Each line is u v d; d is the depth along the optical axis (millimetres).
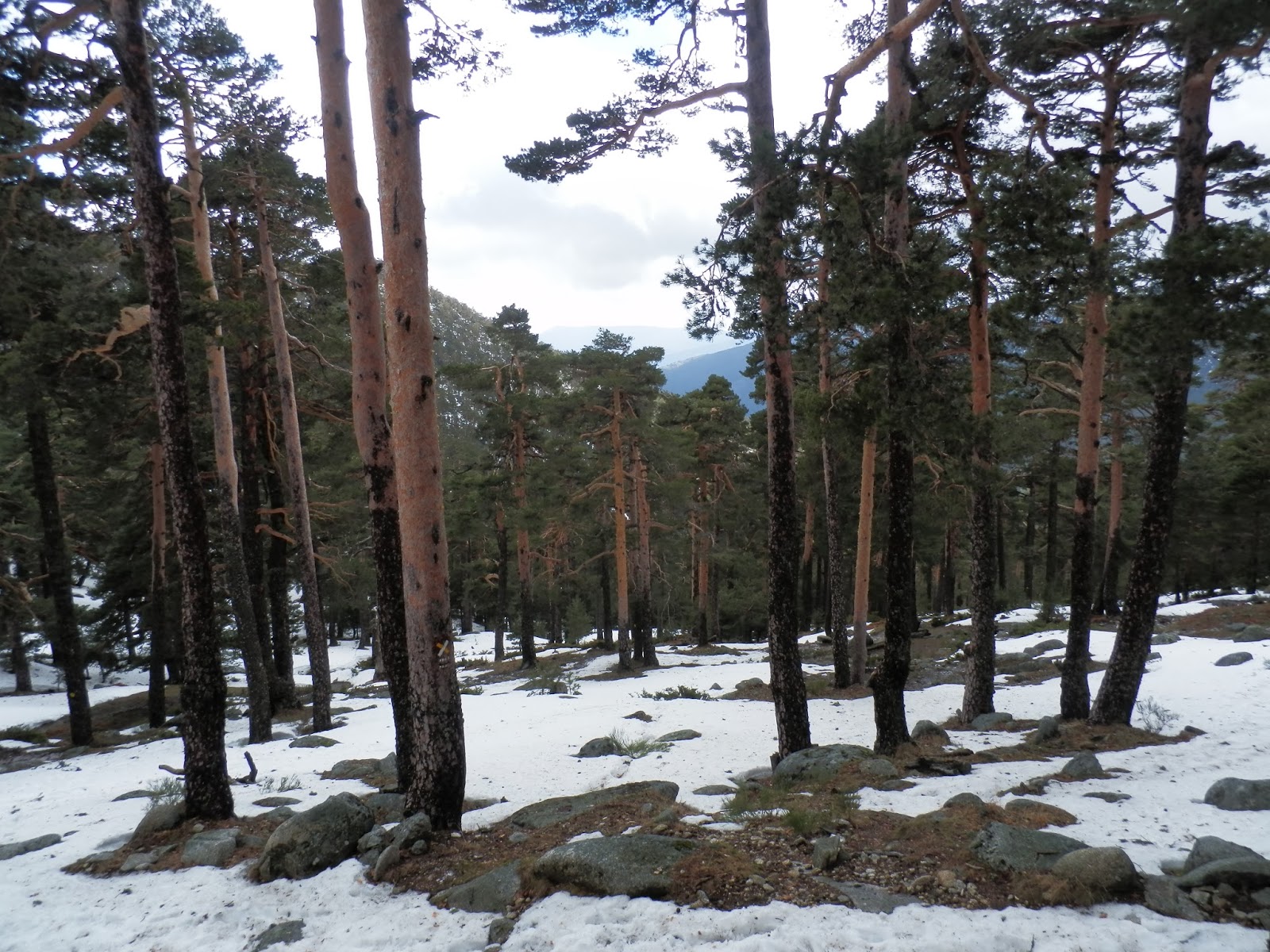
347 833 7195
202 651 8531
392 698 9375
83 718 18594
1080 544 12477
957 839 6332
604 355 28500
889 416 9219
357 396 9141
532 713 17453
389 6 7305
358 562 27297
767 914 5133
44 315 14578
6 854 8109
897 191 9688
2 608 22500
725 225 9344
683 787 9461
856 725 14047
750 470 37125
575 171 11133
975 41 9078
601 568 38438
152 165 8297
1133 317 8227
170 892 6648
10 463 27594
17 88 11789
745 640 46031
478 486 30469
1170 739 10406
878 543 32156
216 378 15477
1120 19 8594
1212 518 33281
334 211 9109
